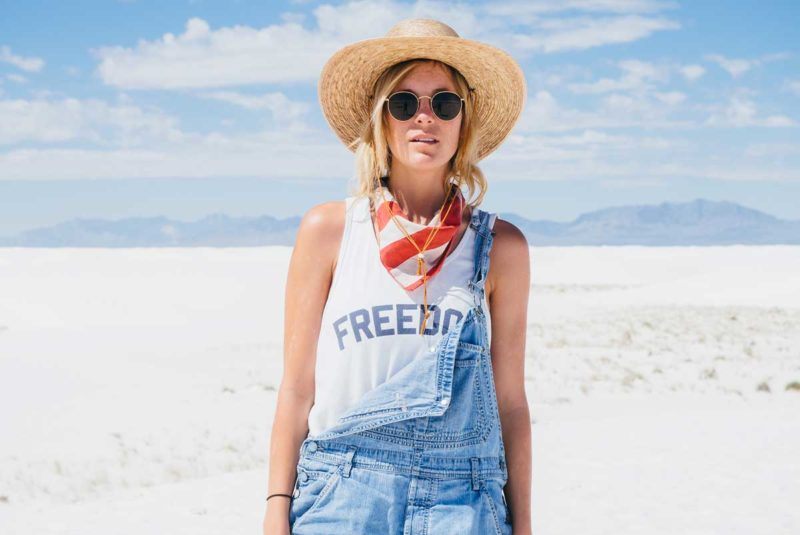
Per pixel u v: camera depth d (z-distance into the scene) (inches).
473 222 121.5
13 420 655.1
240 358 1066.7
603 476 394.6
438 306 114.4
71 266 3021.7
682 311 1688.0
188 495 383.2
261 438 568.4
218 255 3686.0
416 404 109.7
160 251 3907.5
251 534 317.1
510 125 135.9
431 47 122.2
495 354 125.0
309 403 119.5
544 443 479.2
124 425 629.6
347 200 121.6
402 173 124.3
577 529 315.3
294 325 120.0
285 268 2992.1
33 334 1470.2
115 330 1550.2
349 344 113.6
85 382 854.5
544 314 1758.1
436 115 120.9
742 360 999.0
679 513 331.6
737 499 350.6
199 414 669.3
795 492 358.9
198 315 1841.8
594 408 668.1
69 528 334.0
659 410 653.9
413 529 108.8
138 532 323.9
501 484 117.3
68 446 564.1
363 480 110.3
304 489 113.7
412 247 114.5
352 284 116.0
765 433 486.6
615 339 1235.2
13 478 478.9
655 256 3922.2
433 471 110.8
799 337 1243.8
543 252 4220.0
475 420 113.7
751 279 2116.1
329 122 135.7
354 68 127.1
